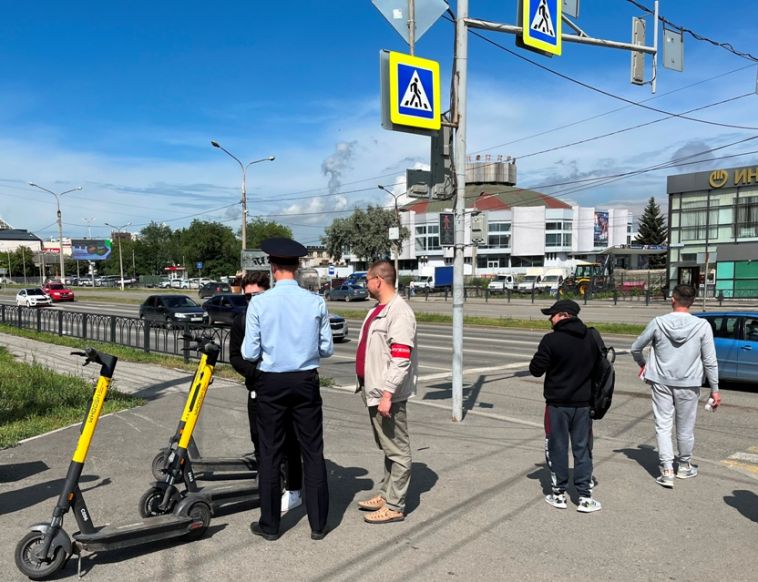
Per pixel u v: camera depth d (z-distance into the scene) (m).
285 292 3.92
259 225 119.06
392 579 3.45
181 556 3.72
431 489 4.95
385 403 3.95
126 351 14.45
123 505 4.55
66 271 136.50
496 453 6.04
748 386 10.43
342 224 75.25
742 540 4.00
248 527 4.15
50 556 3.43
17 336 19.69
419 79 7.21
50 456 5.86
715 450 6.46
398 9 7.19
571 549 3.84
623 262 82.12
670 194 43.25
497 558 3.71
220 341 12.48
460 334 7.54
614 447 6.41
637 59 10.00
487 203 104.12
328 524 4.22
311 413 3.92
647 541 3.97
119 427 7.01
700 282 41.91
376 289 4.19
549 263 95.50
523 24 8.02
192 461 4.54
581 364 4.38
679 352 5.09
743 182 39.28
